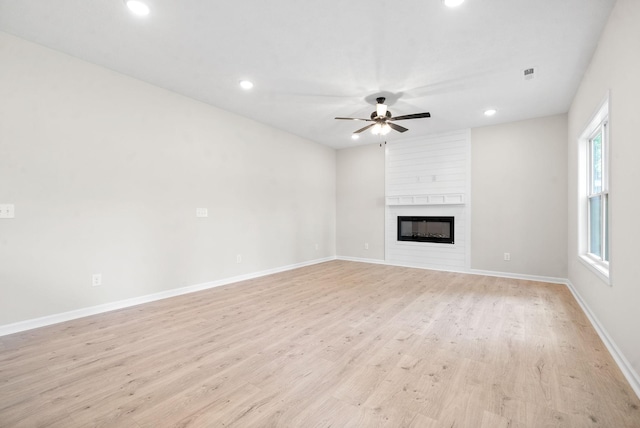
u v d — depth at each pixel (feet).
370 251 21.48
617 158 7.26
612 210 7.63
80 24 8.24
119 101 11.03
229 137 15.01
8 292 8.69
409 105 13.96
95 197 10.43
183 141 13.05
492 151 16.90
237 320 9.89
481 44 9.05
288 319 10.00
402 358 7.32
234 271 15.30
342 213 22.70
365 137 19.81
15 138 8.79
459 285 14.67
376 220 21.21
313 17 7.88
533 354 7.52
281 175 18.22
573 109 13.16
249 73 11.01
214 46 9.30
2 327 8.58
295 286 14.46
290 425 4.99
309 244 20.48
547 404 5.53
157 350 7.72
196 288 13.55
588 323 9.64
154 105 12.07
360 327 9.32
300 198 19.70
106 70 10.69
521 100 13.33
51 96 9.46
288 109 14.69
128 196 11.28
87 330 8.98
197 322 9.71
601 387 6.06
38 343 8.07
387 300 12.17
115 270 10.93
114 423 5.01
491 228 16.96
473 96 12.91
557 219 15.23
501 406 5.48
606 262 9.33
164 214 12.39
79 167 10.05
